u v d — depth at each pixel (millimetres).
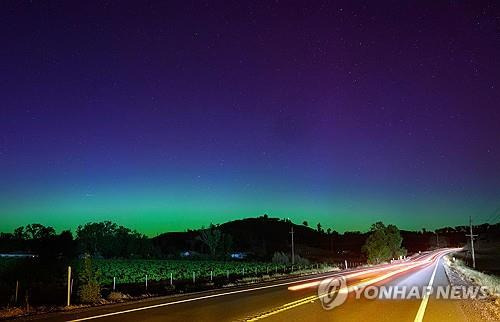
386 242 86750
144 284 37438
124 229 97250
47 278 36750
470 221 68875
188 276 49406
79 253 49344
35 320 15703
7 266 37781
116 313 17328
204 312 17422
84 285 22562
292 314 16781
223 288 31266
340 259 111562
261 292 26812
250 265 70250
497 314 17453
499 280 31828
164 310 18156
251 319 15508
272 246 150000
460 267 59750
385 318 15945
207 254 99062
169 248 111250
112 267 57219
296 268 66000
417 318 16062
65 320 15594
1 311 17719
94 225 94875
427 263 82250
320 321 15125
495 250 141500
